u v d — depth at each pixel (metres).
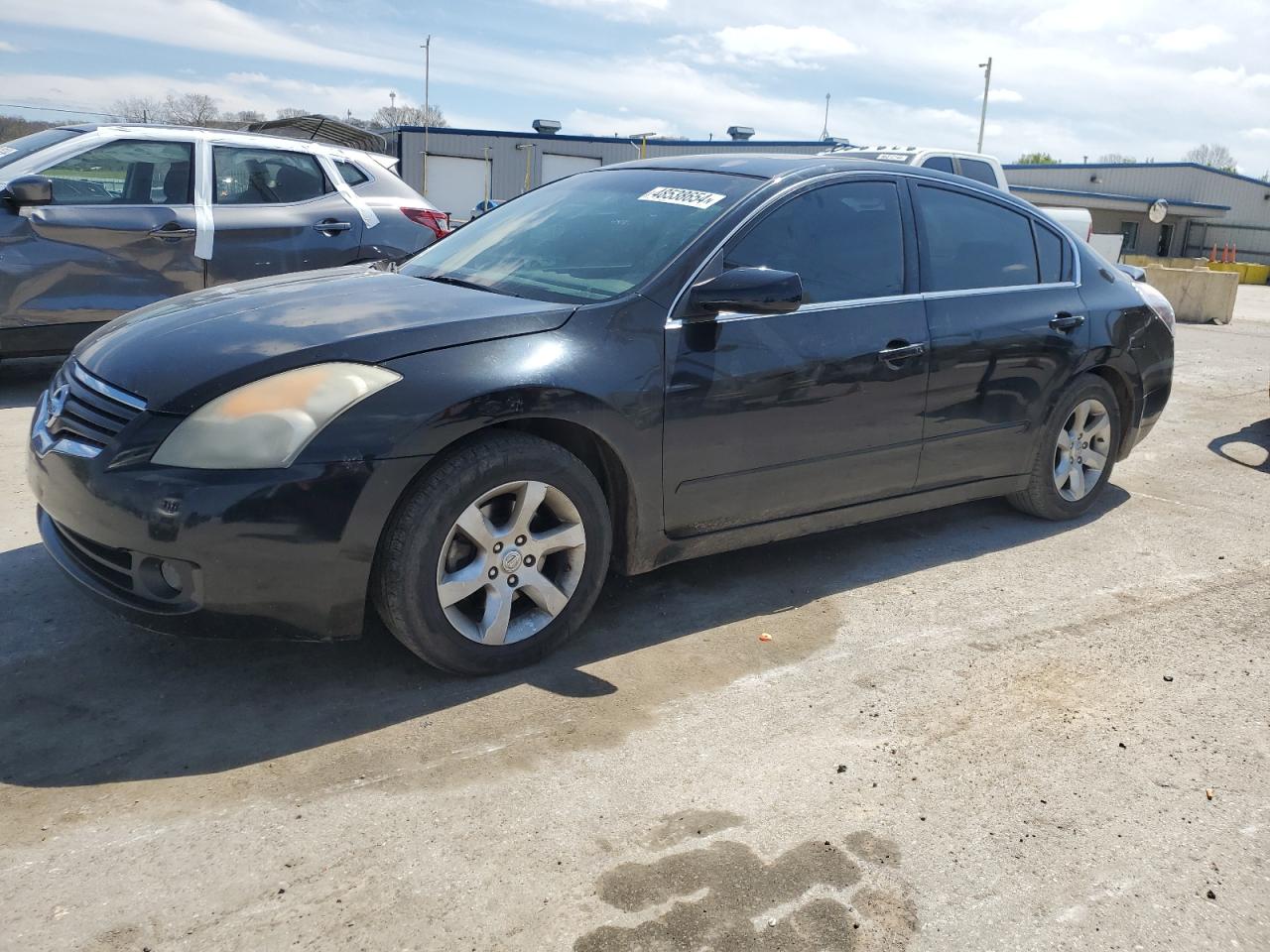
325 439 2.73
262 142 7.12
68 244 6.29
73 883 2.17
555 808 2.51
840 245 3.87
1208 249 48.47
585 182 4.27
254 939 2.04
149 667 3.10
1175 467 6.21
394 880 2.23
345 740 2.76
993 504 5.27
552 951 2.05
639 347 3.25
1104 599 4.05
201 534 2.65
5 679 2.99
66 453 2.83
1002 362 4.30
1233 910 2.28
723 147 31.83
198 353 2.89
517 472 3.00
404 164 36.25
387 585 2.88
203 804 2.46
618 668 3.26
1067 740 2.97
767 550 4.41
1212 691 3.31
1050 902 2.28
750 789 2.63
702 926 2.13
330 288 3.50
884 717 3.04
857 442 3.86
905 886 2.30
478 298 3.34
